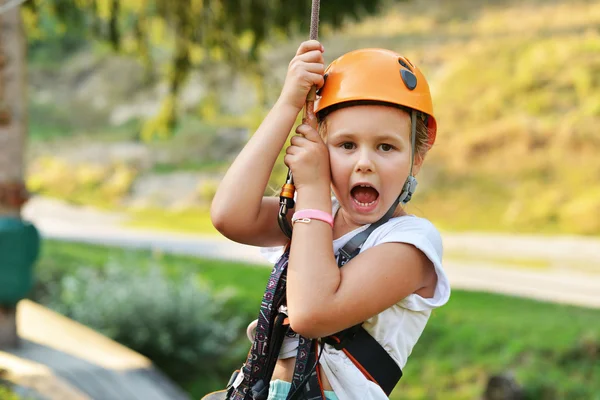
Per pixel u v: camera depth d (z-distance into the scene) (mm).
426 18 29250
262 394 1662
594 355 8312
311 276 1557
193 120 27688
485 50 26656
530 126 22781
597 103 22828
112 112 30062
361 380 1619
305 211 1611
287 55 25078
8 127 5918
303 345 1645
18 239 5809
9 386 4797
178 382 9078
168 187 24797
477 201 21250
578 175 21188
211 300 10000
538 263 16672
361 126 1605
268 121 1732
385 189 1632
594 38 25641
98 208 23766
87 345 6449
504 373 7762
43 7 8531
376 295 1566
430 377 8359
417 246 1603
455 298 10891
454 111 24500
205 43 8375
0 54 5961
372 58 1650
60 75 32250
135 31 8766
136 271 10531
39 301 10680
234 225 1729
